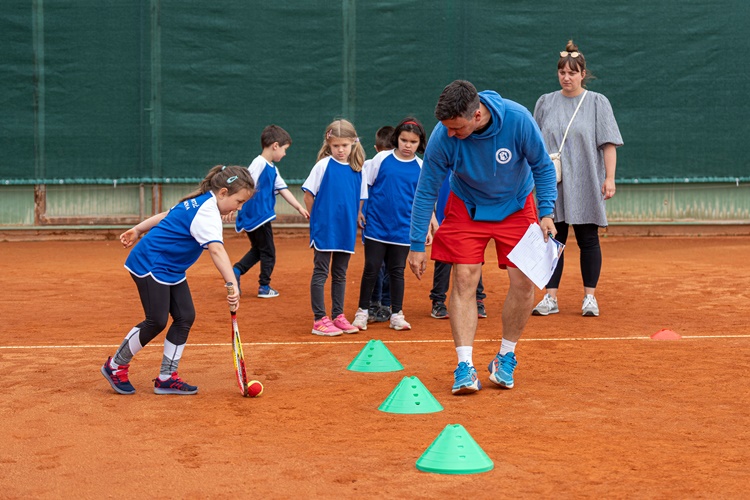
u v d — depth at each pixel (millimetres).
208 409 5129
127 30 15094
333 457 4238
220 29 15180
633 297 9430
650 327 7723
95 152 15227
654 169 15477
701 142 15469
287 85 15336
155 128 15211
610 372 6004
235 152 15359
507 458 4207
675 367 6133
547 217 5395
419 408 5043
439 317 8383
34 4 14953
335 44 15312
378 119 15438
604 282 10477
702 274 11078
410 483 3881
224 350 6836
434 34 15312
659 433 4613
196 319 8258
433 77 15375
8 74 15008
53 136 15172
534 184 5629
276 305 9148
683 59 15344
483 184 5336
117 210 15406
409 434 4613
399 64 15359
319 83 15352
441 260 5523
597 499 3682
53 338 7320
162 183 15320
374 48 15320
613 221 15664
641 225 15656
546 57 15336
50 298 9523
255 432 4664
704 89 15406
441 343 7133
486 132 5152
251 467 4105
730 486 3820
